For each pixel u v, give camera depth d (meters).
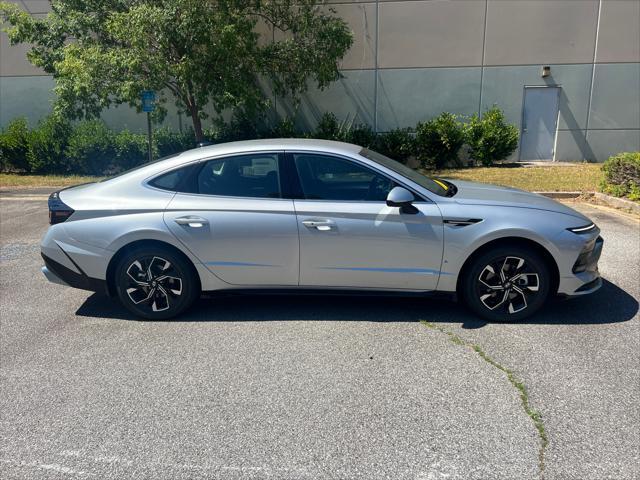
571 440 2.89
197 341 4.21
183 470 2.72
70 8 12.36
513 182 11.67
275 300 5.05
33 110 16.09
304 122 15.42
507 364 3.74
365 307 4.83
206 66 11.65
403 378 3.57
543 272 4.31
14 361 3.94
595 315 4.57
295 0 13.05
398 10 14.55
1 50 15.87
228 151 4.61
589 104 14.59
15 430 3.09
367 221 4.33
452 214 4.29
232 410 3.24
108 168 15.24
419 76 14.86
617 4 13.98
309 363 3.80
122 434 3.03
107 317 4.78
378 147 15.02
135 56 10.95
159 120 12.73
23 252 7.11
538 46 14.38
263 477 2.66
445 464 2.73
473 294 4.41
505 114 14.84
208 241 4.45
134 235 4.47
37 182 13.79
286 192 4.47
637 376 3.54
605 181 10.29
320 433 3.00
